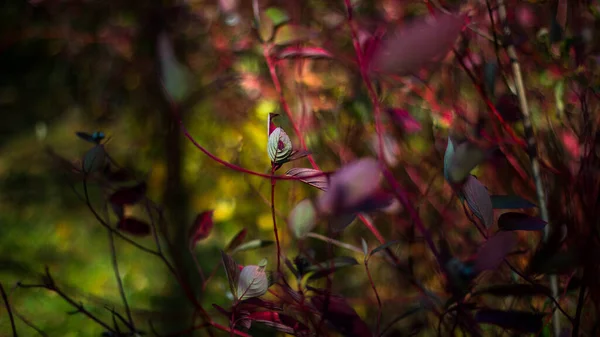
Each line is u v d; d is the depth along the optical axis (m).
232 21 2.12
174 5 3.14
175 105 1.29
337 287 1.99
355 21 1.60
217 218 2.95
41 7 4.34
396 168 1.54
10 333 2.89
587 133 1.35
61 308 3.06
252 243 1.45
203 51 3.02
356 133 1.67
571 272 1.29
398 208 1.48
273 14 1.49
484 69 1.45
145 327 2.56
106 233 3.91
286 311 1.42
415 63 1.14
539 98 1.48
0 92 5.55
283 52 1.51
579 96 1.40
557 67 1.43
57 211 4.23
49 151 1.62
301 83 1.78
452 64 1.52
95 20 4.30
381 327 1.70
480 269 1.17
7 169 4.71
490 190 1.47
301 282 1.33
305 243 1.74
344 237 1.87
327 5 1.88
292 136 1.75
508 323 1.28
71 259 3.67
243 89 2.40
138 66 3.81
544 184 1.43
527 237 1.46
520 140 1.45
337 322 1.29
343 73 1.82
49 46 5.19
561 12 1.42
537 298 1.45
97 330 2.87
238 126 2.89
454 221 1.55
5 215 4.22
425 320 1.53
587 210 1.27
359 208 1.14
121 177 1.52
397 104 1.62
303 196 2.00
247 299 1.27
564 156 1.44
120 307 2.78
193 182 3.12
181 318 2.57
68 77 5.15
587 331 1.36
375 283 1.88
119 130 4.41
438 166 1.56
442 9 1.41
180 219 3.09
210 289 2.94
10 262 3.53
